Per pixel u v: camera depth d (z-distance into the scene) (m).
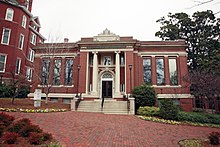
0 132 6.94
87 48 26.06
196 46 37.94
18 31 29.22
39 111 15.45
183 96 24.47
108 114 17.78
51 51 28.02
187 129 12.73
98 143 7.89
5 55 27.28
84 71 25.34
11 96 23.88
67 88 26.66
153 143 8.42
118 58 25.33
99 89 26.33
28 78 29.03
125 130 10.84
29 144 6.57
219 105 24.80
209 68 25.23
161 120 15.12
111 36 26.50
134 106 19.53
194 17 38.59
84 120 13.09
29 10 33.28
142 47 26.78
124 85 25.66
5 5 28.25
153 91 20.86
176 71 25.84
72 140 8.04
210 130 13.09
